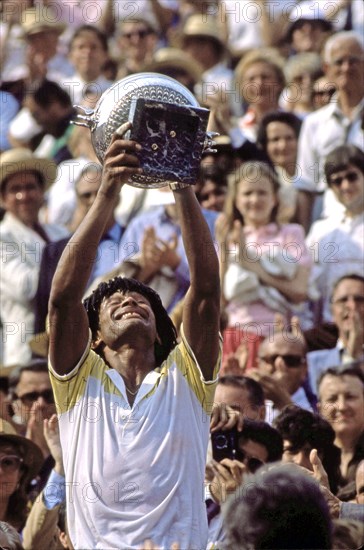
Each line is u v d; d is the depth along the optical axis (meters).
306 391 15.33
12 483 13.00
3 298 18.97
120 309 10.32
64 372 10.12
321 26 23.91
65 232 19.66
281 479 8.21
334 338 16.31
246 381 13.36
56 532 12.21
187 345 10.23
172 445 9.91
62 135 22.16
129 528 9.73
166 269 16.52
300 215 18.75
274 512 8.07
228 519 8.20
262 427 12.25
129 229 17.84
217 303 10.21
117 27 26.11
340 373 13.84
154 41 24.36
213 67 24.23
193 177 9.75
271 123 19.75
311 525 8.05
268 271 17.06
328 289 17.59
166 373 10.17
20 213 19.42
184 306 10.30
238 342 15.92
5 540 10.62
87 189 18.64
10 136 22.62
